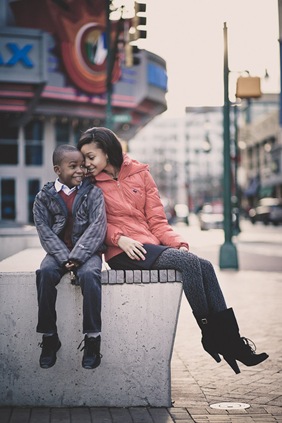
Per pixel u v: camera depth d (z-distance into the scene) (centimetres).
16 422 467
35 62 2691
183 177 12431
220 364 664
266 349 724
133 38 1434
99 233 496
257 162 8688
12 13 2884
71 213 514
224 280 1384
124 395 516
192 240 3108
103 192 527
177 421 476
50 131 3219
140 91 3144
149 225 541
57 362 511
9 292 509
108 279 512
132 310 515
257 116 9488
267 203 6056
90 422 470
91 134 529
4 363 509
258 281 1361
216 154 11644
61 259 486
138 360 516
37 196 512
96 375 514
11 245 1037
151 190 542
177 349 737
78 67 2905
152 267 515
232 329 502
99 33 2944
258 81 1425
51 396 511
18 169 3175
